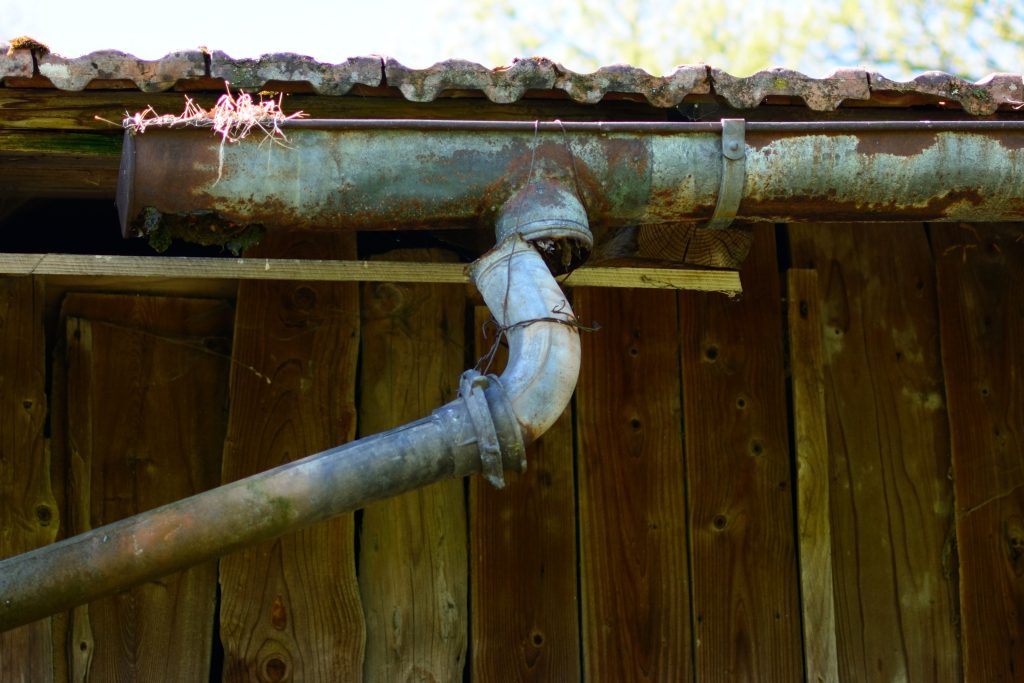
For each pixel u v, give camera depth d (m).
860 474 3.66
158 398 3.41
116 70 2.85
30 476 3.25
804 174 2.86
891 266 3.79
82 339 3.39
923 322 3.78
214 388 3.46
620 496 3.53
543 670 3.43
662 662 3.47
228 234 2.79
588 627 3.46
